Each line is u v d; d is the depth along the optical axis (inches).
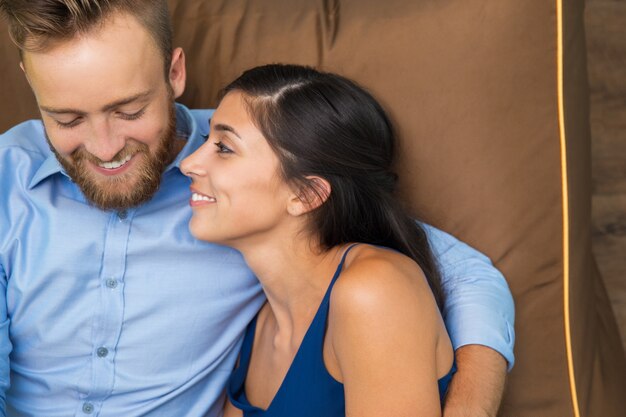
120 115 44.8
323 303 43.6
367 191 46.8
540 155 51.4
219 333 51.4
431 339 40.8
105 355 49.7
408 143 52.7
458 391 44.1
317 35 55.7
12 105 60.6
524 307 52.4
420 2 53.4
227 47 58.0
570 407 52.4
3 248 49.5
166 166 49.9
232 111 45.1
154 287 49.7
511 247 51.9
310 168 44.5
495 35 51.1
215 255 50.6
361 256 43.4
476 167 51.8
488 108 51.4
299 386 44.6
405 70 52.7
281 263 46.4
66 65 42.4
